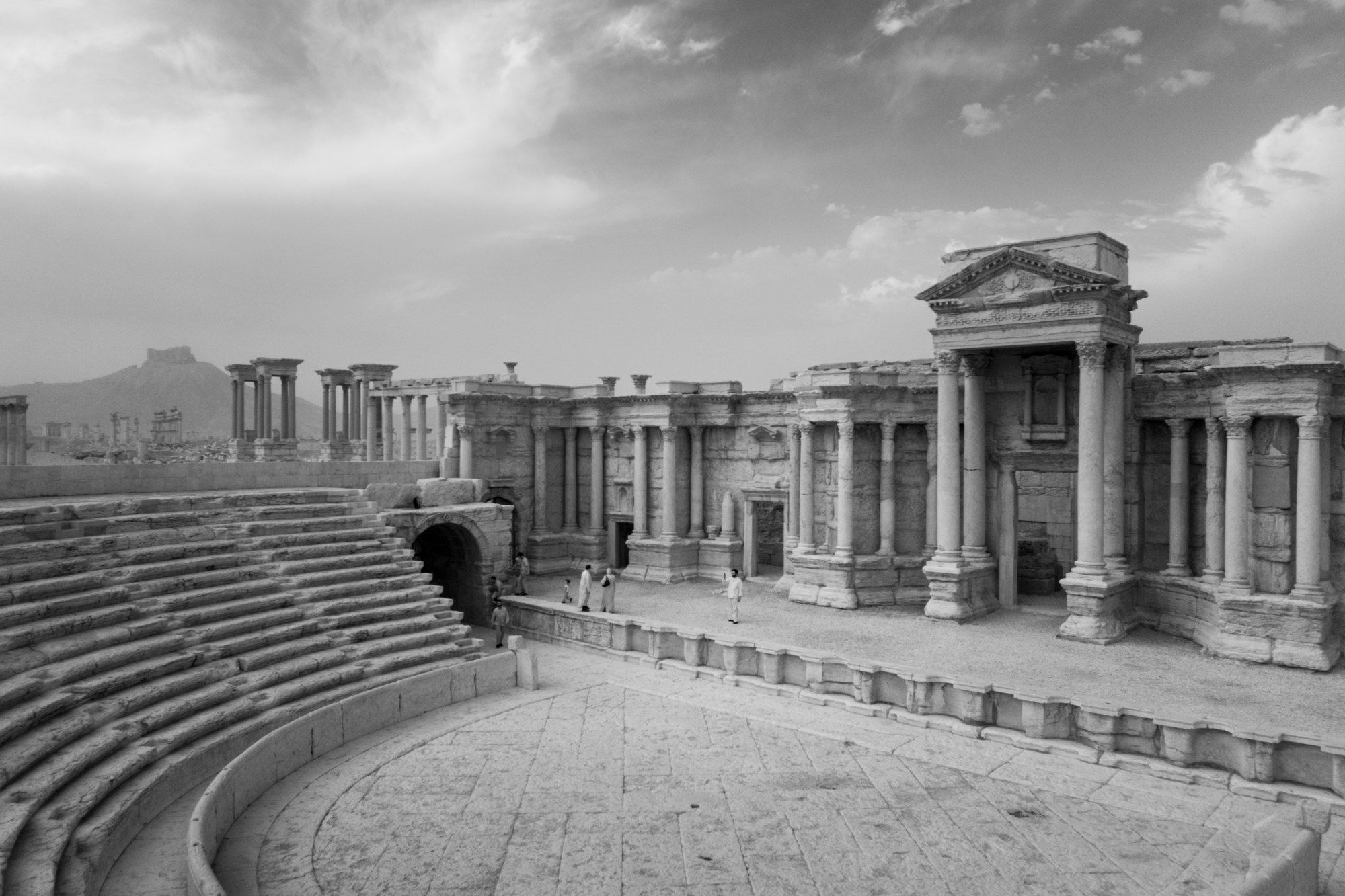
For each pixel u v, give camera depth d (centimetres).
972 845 1560
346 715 2089
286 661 2306
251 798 1745
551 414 4622
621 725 2227
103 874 1407
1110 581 2917
